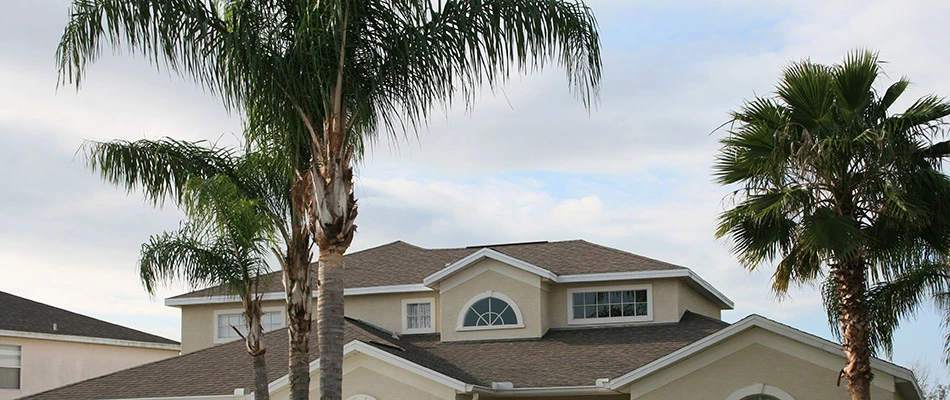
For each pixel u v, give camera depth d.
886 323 21.77
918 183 17.86
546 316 29.91
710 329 28.20
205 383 26.09
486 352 28.30
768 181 18.50
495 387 25.12
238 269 21.62
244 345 28.78
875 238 18.41
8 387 33.78
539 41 14.02
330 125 14.13
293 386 19.31
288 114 14.45
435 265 33.06
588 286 30.11
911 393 23.36
